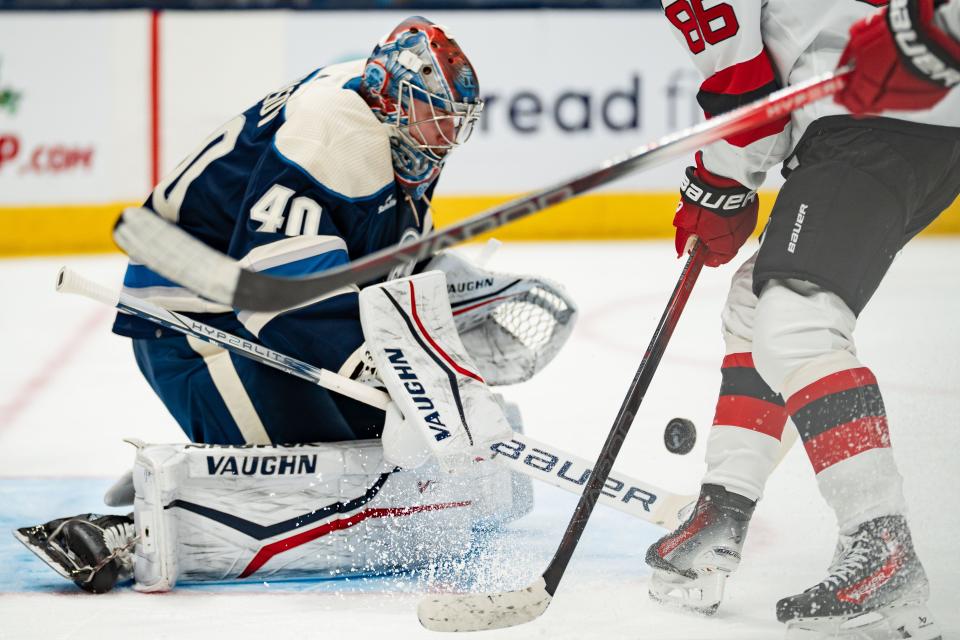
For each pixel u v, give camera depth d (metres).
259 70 26.61
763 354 6.97
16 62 26.25
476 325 10.30
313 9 26.58
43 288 23.34
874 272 6.96
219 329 8.85
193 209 9.12
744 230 8.13
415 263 10.03
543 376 15.79
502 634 7.04
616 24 27.11
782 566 8.25
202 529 8.10
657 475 10.52
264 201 8.41
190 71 26.50
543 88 27.23
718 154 7.68
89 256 26.58
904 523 6.54
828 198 6.90
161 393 9.27
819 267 6.81
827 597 6.52
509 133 27.36
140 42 26.36
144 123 26.55
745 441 7.61
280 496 8.22
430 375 8.15
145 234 6.38
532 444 8.34
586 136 27.38
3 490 10.84
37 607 7.68
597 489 7.55
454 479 8.58
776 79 7.56
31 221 26.66
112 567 7.97
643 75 27.23
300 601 7.78
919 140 6.93
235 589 8.08
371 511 8.39
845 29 7.25
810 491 9.77
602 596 7.79
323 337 8.34
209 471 8.08
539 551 8.85
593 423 13.19
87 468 11.73
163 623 7.32
